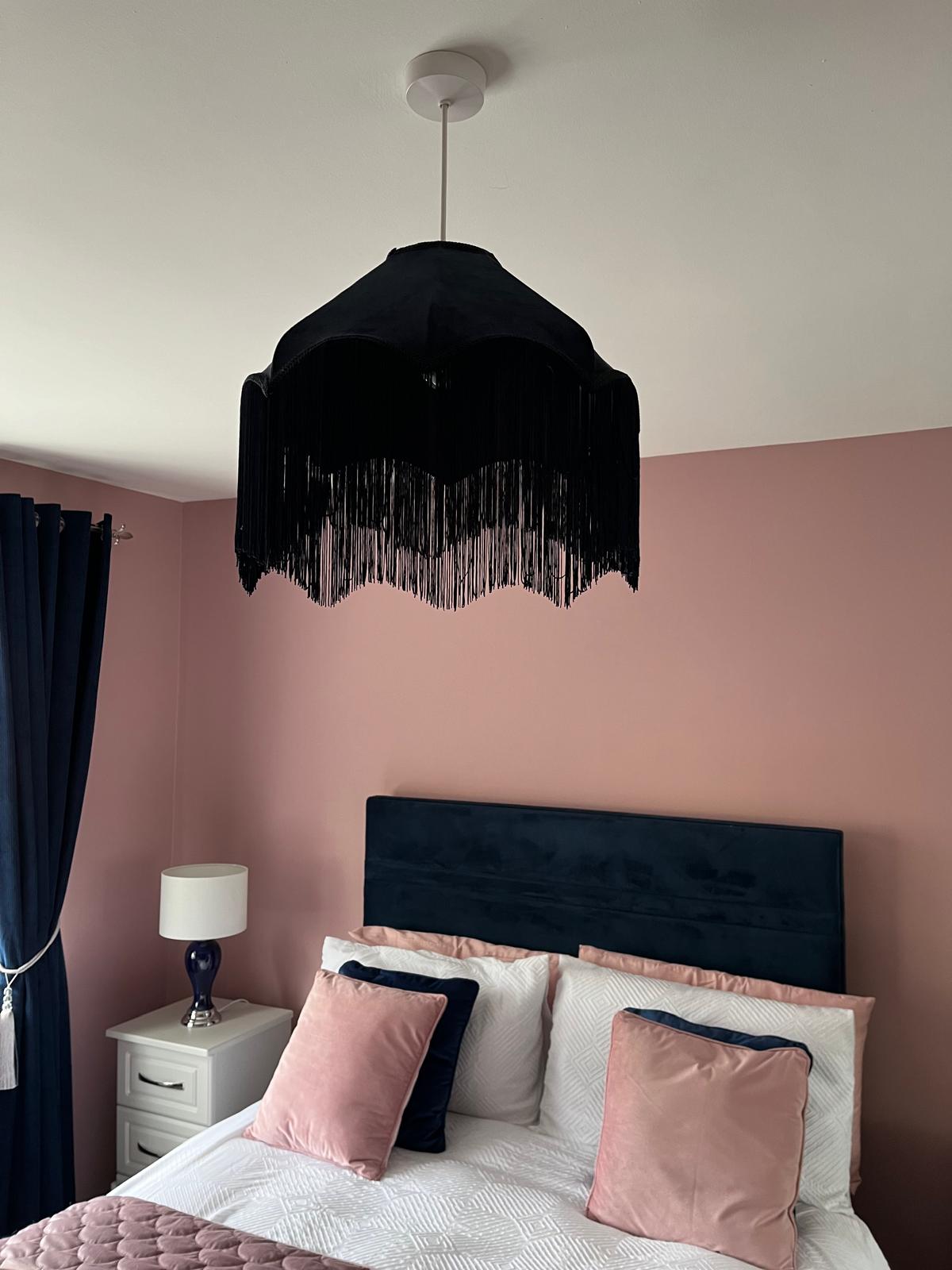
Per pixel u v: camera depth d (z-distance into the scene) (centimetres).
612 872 327
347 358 117
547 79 131
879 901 302
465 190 160
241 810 405
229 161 152
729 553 329
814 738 314
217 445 329
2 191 162
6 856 321
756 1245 224
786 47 124
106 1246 220
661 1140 240
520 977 311
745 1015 278
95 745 381
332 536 124
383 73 130
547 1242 226
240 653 409
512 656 358
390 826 361
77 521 352
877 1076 298
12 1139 321
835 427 304
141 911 400
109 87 134
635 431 133
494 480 123
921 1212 292
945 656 300
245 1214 240
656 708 335
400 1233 230
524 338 118
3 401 281
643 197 162
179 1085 348
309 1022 295
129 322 221
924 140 145
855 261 187
